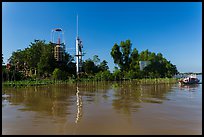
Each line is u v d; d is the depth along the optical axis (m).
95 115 16.80
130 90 39.75
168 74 90.69
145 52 90.00
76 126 13.58
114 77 76.31
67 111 18.44
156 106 20.89
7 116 16.33
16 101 24.48
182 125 13.66
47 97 28.38
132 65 88.62
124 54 90.50
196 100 25.20
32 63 76.50
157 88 44.94
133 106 20.97
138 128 13.12
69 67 79.06
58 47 73.44
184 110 18.66
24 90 38.88
